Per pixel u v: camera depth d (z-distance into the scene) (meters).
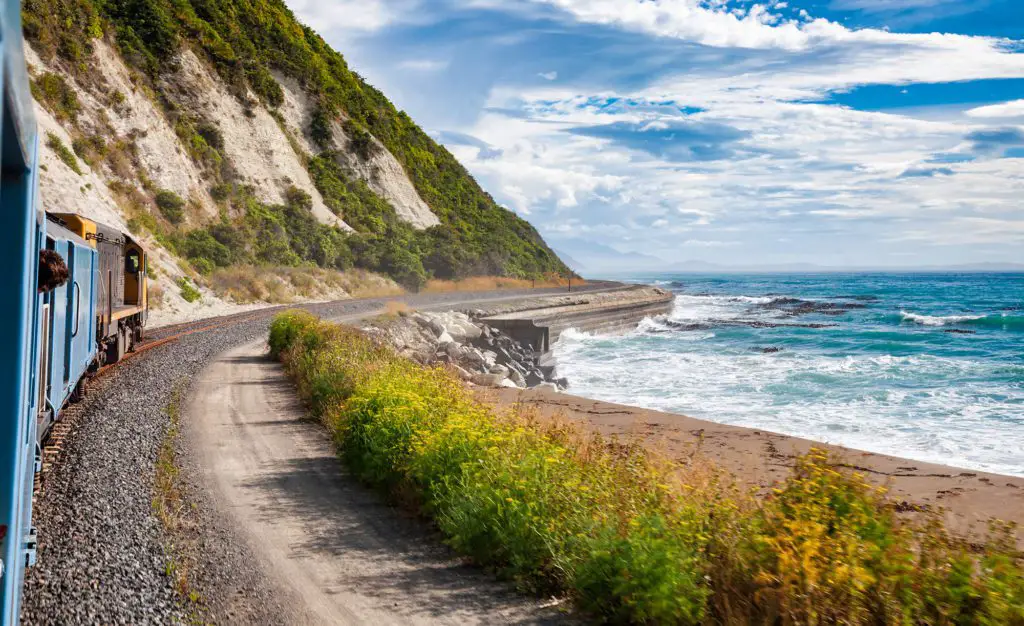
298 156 71.12
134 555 6.77
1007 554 5.64
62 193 33.41
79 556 6.57
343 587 6.49
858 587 4.99
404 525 8.27
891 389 27.84
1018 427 20.73
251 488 9.52
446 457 8.49
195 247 45.62
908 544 5.94
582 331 54.16
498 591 6.49
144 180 46.59
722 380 30.34
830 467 7.28
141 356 21.34
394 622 5.81
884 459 14.97
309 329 21.97
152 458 10.39
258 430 13.07
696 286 187.50
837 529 5.95
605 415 19.27
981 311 86.50
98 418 12.63
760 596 5.23
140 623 5.52
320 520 8.36
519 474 7.41
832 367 34.19
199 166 54.59
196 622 5.64
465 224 91.62
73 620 5.43
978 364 35.03
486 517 7.12
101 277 16.61
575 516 6.60
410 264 66.19
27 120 2.98
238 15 76.12
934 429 20.50
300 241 57.53
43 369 6.76
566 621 5.89
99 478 9.08
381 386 11.52
